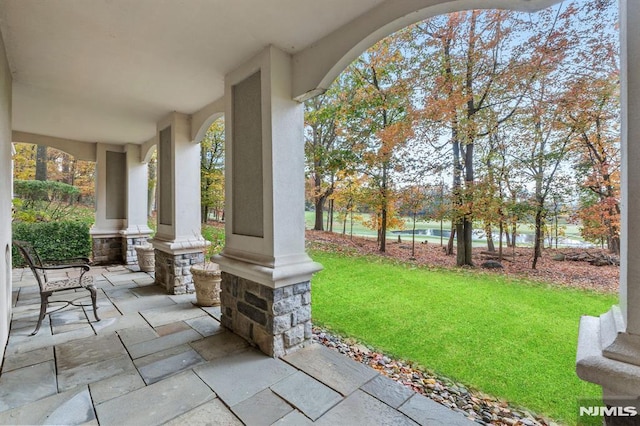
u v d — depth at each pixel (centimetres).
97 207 546
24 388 174
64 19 187
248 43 218
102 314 301
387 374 213
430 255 467
